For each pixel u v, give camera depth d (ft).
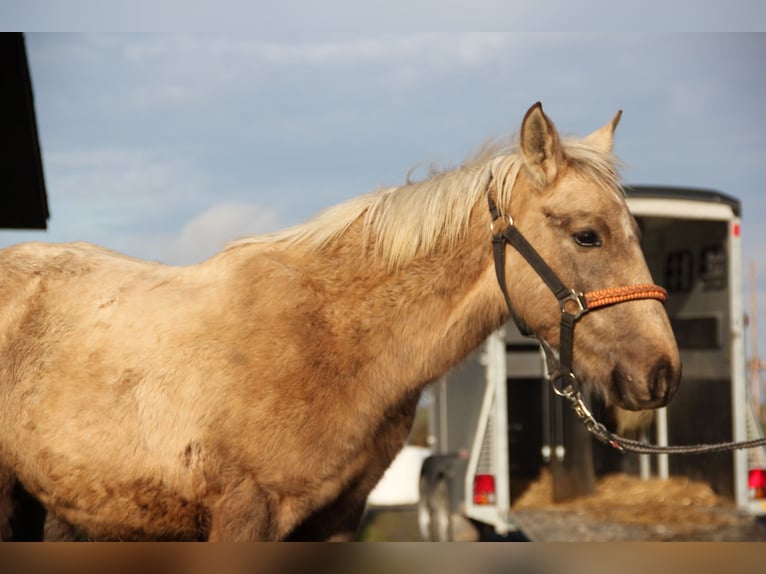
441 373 11.08
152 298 11.39
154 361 10.84
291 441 10.34
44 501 11.60
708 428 25.00
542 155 10.59
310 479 10.43
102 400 10.97
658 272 27.07
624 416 11.98
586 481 25.22
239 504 10.28
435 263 11.02
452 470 25.96
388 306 10.92
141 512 10.91
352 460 10.69
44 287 12.00
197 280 11.45
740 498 23.65
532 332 10.94
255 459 10.34
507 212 10.88
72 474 11.09
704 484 25.09
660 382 9.94
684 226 26.09
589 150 10.94
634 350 10.07
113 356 11.07
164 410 10.66
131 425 10.78
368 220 11.21
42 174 21.72
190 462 10.52
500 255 10.85
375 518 35.63
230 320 10.77
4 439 11.57
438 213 11.04
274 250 11.38
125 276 11.89
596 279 10.34
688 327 26.00
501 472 23.71
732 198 24.35
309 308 10.78
